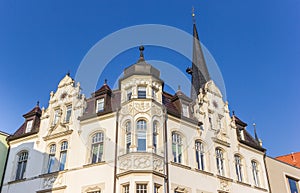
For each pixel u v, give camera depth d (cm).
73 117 2552
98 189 2152
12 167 2634
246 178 2766
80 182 2241
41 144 2594
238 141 2895
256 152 3039
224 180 2550
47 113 2731
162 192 2069
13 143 2789
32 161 2556
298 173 3328
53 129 2598
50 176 2377
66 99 2691
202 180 2388
